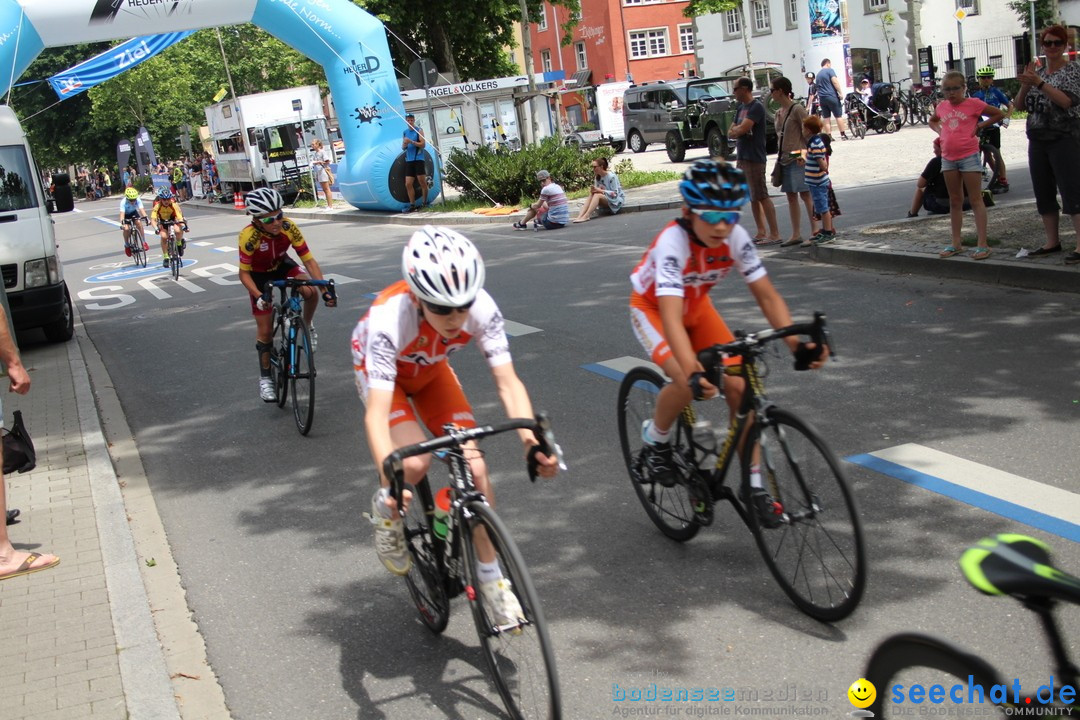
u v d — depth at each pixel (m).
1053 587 2.06
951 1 34.16
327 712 3.51
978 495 4.68
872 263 10.15
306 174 33.88
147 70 49.59
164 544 5.23
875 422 5.82
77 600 4.41
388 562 3.60
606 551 4.57
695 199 3.67
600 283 11.23
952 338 7.36
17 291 10.74
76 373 9.33
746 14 40.22
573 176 22.36
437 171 23.69
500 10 34.12
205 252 21.02
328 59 22.39
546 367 7.89
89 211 46.88
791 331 3.70
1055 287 8.34
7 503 5.75
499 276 12.59
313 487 5.87
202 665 3.92
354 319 10.86
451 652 3.84
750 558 4.34
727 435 4.04
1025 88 8.65
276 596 4.50
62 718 3.46
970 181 9.12
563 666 3.65
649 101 31.30
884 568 4.10
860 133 25.52
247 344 10.32
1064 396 5.88
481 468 3.43
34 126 60.47
